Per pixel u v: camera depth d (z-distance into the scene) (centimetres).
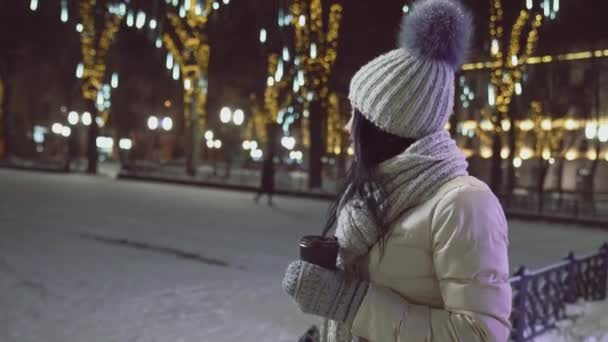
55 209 1494
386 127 139
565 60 2105
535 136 2195
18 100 3938
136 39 3334
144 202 1781
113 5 2512
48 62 3447
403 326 126
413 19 141
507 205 1927
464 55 142
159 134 3803
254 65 2858
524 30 2008
